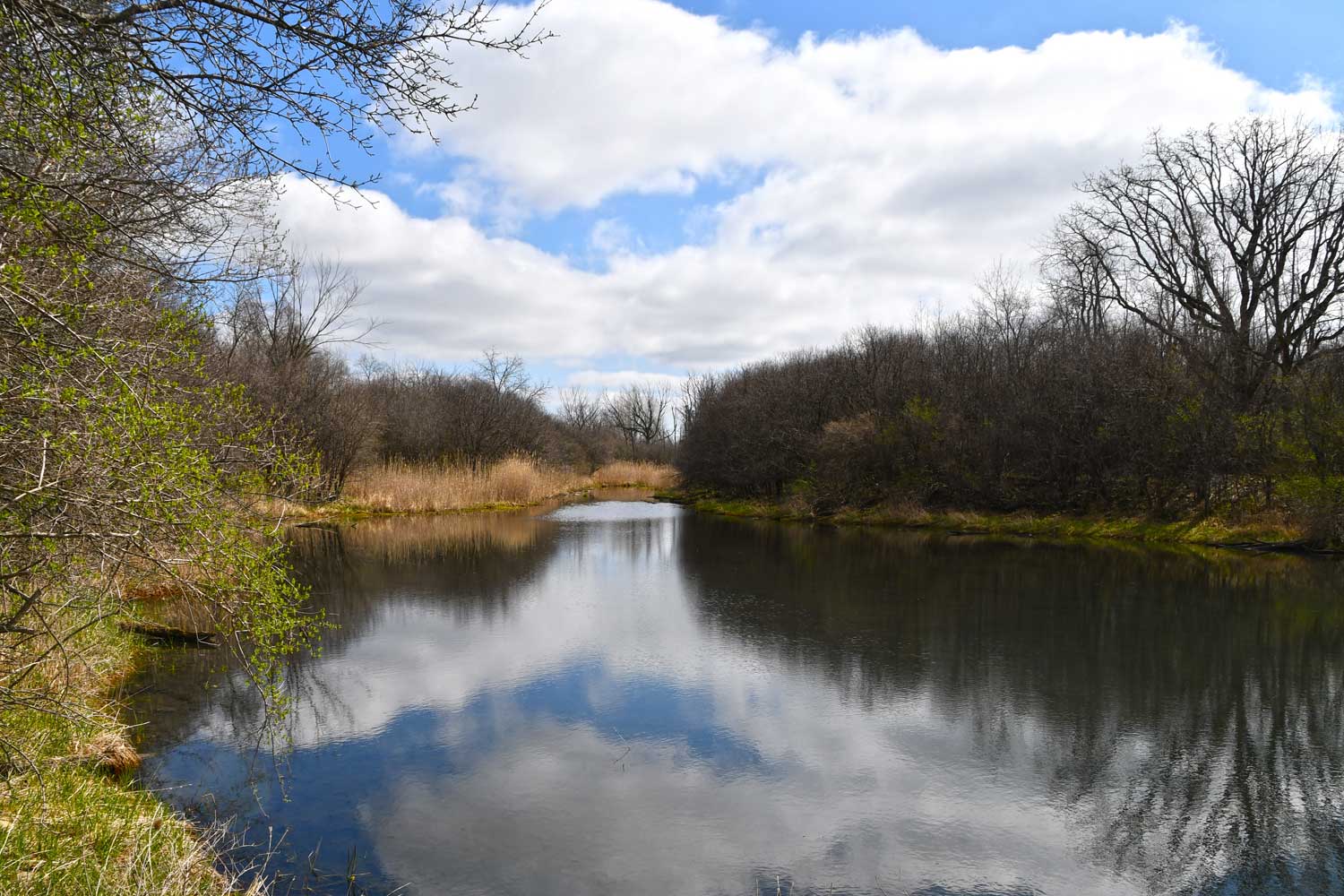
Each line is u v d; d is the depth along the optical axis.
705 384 46.97
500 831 5.86
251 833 5.70
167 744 7.29
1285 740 7.70
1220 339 25.70
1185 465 22.98
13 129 3.81
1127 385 24.55
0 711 4.77
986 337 34.56
